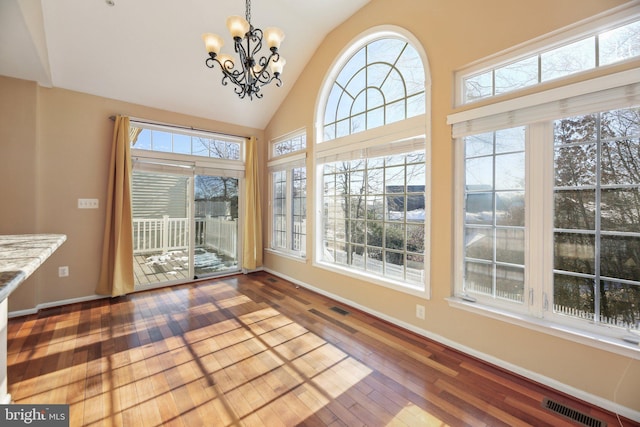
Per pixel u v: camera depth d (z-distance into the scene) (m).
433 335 2.41
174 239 4.06
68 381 1.86
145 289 3.78
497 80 2.07
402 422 1.54
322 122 3.72
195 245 4.25
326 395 1.75
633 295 1.57
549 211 1.84
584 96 1.65
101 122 3.43
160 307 3.17
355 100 3.27
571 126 1.76
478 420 1.55
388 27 2.76
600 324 1.66
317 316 2.94
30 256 1.20
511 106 1.90
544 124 1.85
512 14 1.93
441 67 2.32
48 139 3.13
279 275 4.47
